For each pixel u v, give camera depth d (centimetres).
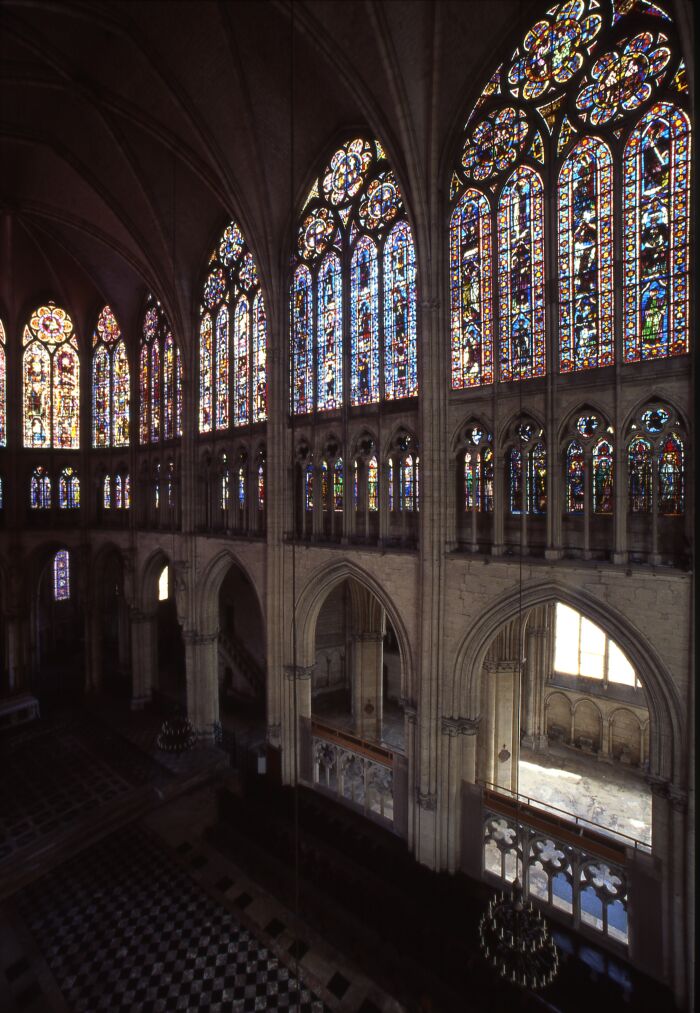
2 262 3375
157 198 2600
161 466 3225
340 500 2259
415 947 1572
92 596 3712
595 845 1550
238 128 2128
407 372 1998
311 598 2320
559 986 1432
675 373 1393
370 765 2142
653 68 1455
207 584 2886
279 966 1541
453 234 1872
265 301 2398
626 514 1494
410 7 1616
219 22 1841
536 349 1673
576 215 1592
